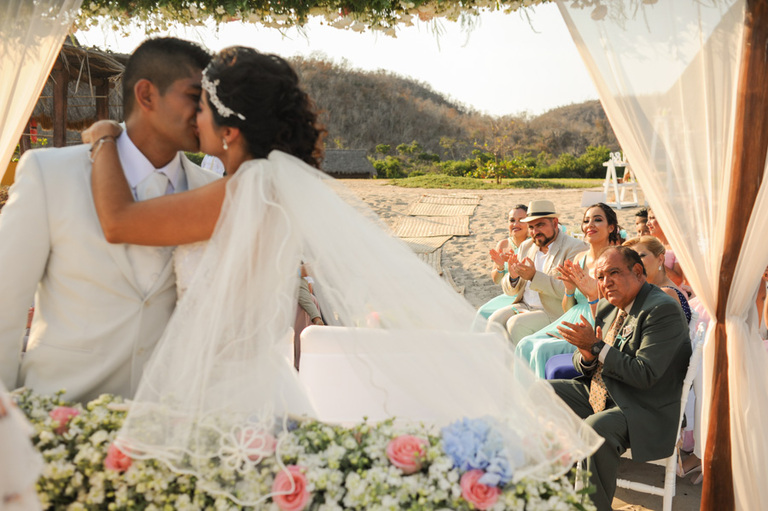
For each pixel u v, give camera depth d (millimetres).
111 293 1843
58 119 8750
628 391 3227
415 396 1853
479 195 19062
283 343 1861
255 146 1794
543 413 1906
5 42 2930
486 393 1865
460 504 1719
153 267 1868
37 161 1820
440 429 1879
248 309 1736
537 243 5320
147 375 1688
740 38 2857
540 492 1768
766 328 4066
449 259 10656
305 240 1775
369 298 1808
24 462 1406
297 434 1832
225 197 1722
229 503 1655
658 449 3156
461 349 1855
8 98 2965
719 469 3109
